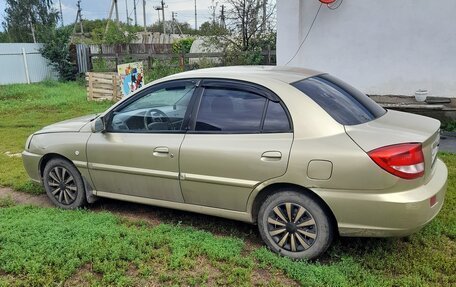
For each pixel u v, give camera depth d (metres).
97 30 31.44
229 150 3.55
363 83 8.96
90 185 4.52
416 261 3.32
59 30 19.84
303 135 3.31
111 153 4.23
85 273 3.28
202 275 3.19
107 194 4.44
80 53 19.45
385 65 8.69
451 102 7.97
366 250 3.53
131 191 4.25
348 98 3.75
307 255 3.38
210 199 3.76
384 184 3.01
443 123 7.65
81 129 4.56
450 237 3.74
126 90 13.13
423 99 8.00
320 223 3.29
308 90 3.55
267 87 3.57
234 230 4.06
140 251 3.53
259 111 3.55
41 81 19.41
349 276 3.15
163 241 3.73
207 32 17.97
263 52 14.66
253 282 3.14
